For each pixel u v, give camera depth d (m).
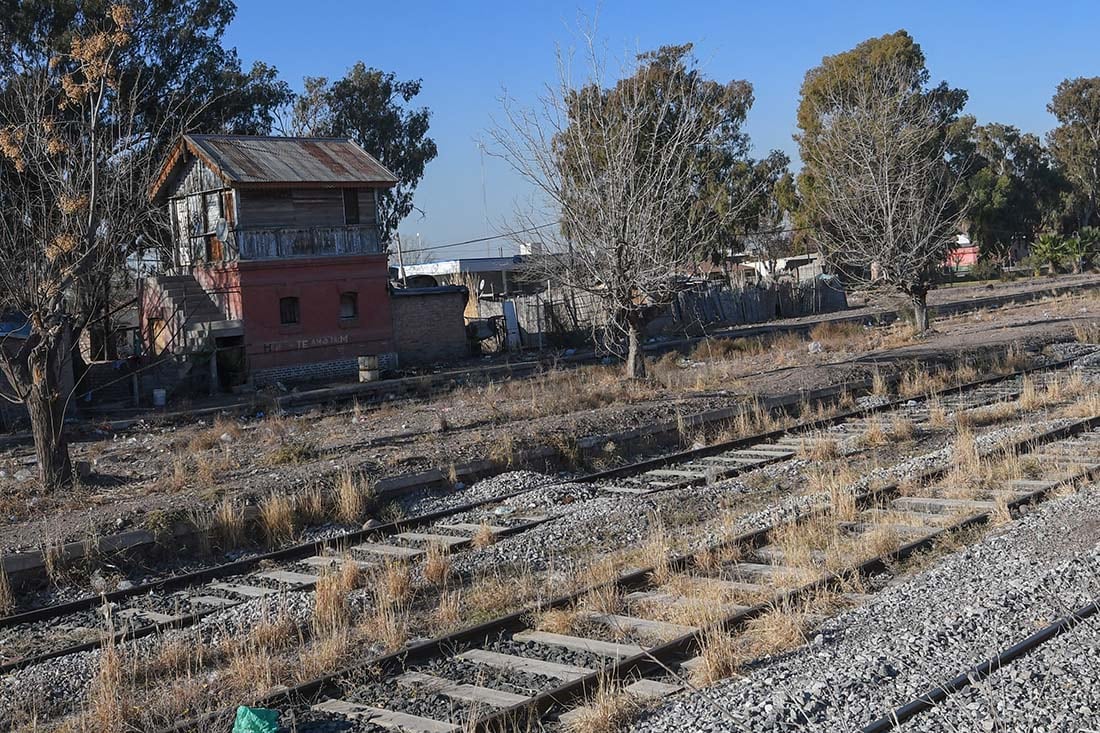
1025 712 6.36
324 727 7.67
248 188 35.72
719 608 9.34
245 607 11.06
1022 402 20.92
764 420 21.17
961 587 9.45
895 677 7.26
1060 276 75.50
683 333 46.56
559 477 17.92
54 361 16.55
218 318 36.16
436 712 7.82
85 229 16.45
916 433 19.31
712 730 6.68
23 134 17.00
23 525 14.22
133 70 33.00
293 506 14.81
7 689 9.06
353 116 59.91
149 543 13.54
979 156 85.94
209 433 23.44
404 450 18.66
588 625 9.60
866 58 57.56
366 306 38.69
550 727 7.41
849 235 35.97
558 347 43.66
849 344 34.38
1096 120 94.25
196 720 7.68
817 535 12.02
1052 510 12.21
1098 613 8.12
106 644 9.59
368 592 11.39
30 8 32.38
